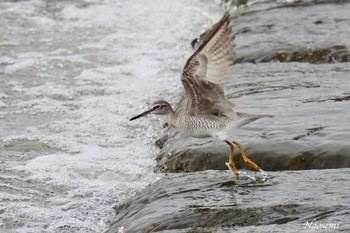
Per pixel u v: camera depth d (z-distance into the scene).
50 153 15.65
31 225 12.63
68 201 13.49
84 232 12.48
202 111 11.71
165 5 25.20
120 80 19.67
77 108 17.95
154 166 14.75
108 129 16.88
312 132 13.91
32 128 16.83
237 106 15.35
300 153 13.40
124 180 14.32
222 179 12.70
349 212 10.91
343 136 13.63
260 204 11.45
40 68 20.42
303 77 17.30
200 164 13.88
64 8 25.05
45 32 23.20
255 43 19.55
